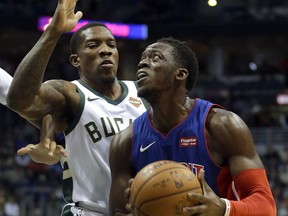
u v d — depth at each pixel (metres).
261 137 17.23
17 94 3.23
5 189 13.13
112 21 19.48
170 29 19.72
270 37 20.48
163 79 2.97
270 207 2.80
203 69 23.86
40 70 3.21
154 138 3.06
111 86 3.98
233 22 19.75
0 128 16.94
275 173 14.83
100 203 3.87
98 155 3.83
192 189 2.62
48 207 12.64
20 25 17.72
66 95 3.78
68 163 3.90
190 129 3.01
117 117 3.91
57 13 3.16
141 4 20.41
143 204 2.62
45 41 3.18
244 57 25.08
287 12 21.62
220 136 2.95
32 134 16.86
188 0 20.78
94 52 3.89
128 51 20.55
